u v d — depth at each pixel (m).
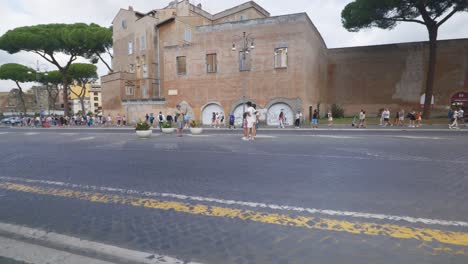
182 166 7.02
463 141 11.29
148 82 35.03
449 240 2.85
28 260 2.65
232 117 23.70
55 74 49.97
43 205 4.30
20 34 35.22
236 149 9.91
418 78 31.75
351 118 31.22
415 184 4.93
